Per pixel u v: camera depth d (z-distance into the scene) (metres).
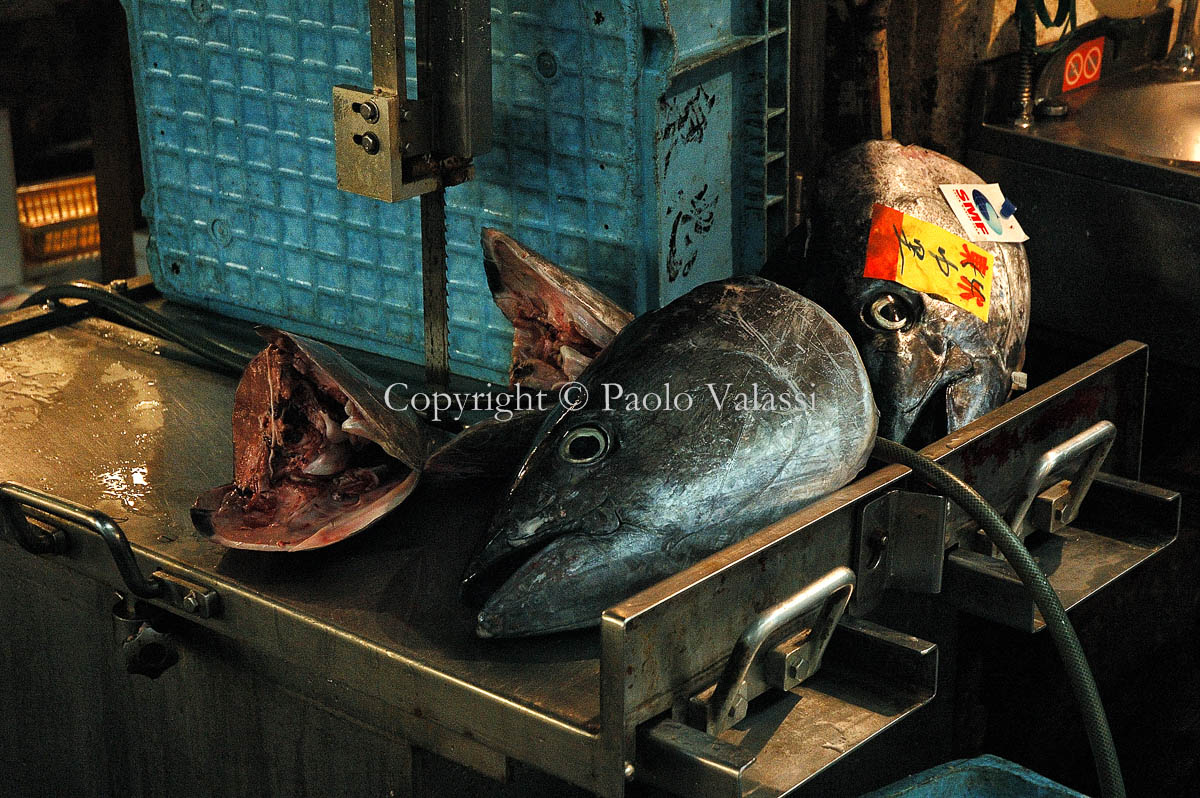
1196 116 3.40
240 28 2.60
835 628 1.76
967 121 3.30
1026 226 3.23
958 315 2.20
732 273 2.60
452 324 2.60
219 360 2.59
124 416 2.42
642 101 2.24
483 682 1.63
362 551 1.96
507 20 2.31
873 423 1.88
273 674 1.91
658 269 2.35
